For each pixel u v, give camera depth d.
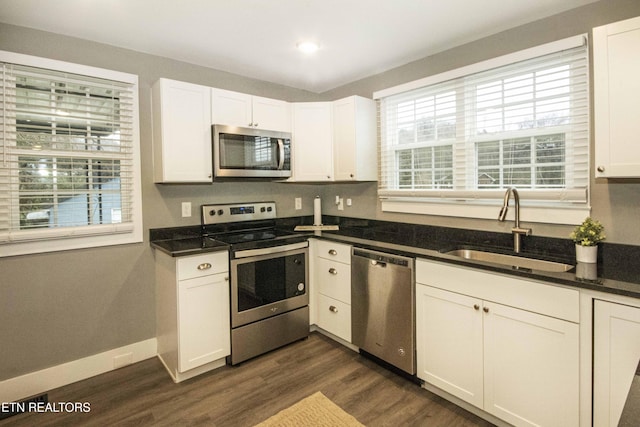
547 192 2.09
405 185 2.94
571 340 1.56
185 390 2.22
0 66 2.06
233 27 2.23
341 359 2.60
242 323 2.53
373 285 2.44
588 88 1.95
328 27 2.24
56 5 1.92
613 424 1.47
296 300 2.86
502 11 2.05
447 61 2.60
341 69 3.01
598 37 1.63
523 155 2.24
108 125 2.44
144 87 2.59
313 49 2.58
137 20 2.11
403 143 2.94
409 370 2.22
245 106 2.84
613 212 1.89
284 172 3.01
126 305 2.55
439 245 2.44
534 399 1.69
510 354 1.76
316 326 3.12
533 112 2.18
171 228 2.74
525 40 2.20
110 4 1.92
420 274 2.15
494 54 2.34
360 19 2.14
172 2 1.92
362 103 3.01
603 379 1.49
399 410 2.01
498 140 2.35
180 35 2.32
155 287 2.67
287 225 3.49
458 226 2.58
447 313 2.02
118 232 2.49
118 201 2.51
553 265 2.00
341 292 2.73
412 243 2.51
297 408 2.03
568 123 2.04
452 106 2.59
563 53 2.03
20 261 2.16
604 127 1.63
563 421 1.60
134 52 2.55
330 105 3.13
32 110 2.17
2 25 2.07
